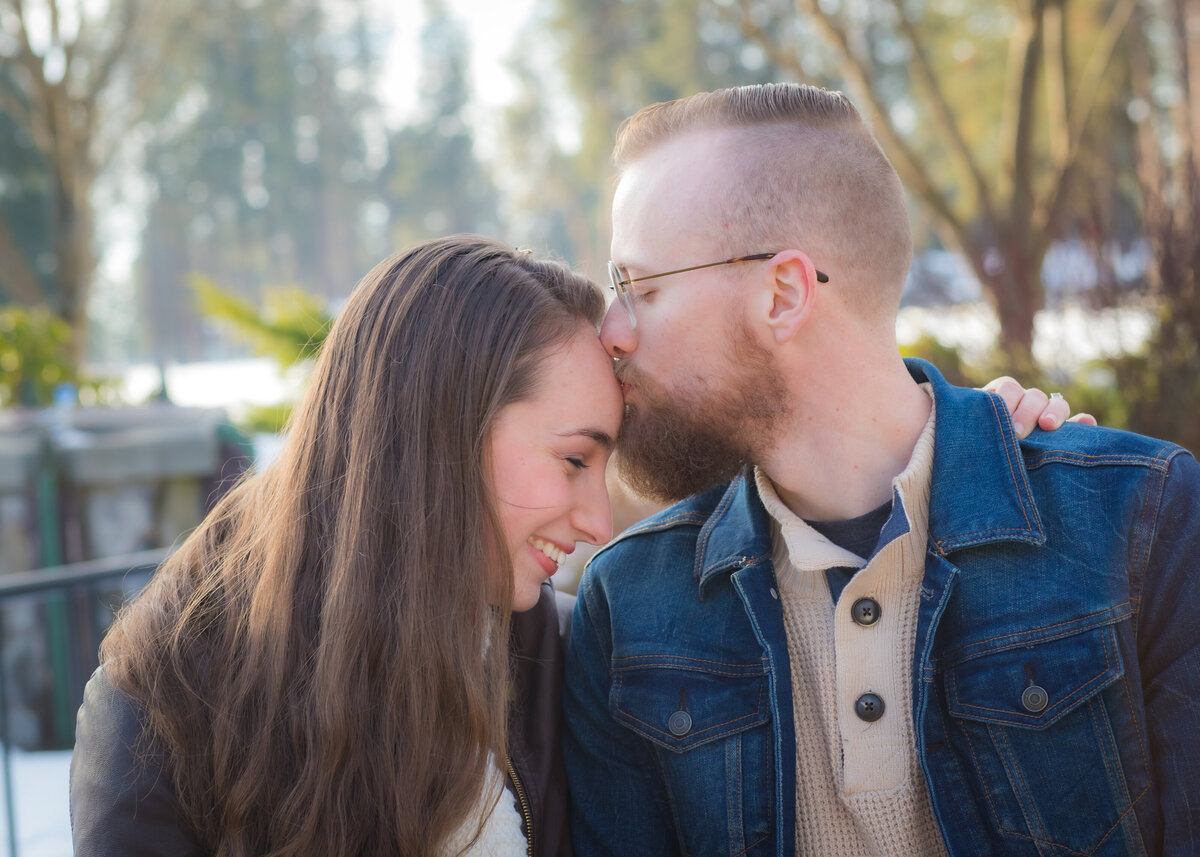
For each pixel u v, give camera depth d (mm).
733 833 1372
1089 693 1226
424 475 1366
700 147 1376
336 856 1296
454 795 1333
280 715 1332
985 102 13727
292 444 1439
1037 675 1249
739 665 1416
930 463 1360
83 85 13750
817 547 1349
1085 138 7316
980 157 15523
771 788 1370
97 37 13898
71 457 4344
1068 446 1346
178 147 53438
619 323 1417
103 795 1253
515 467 1390
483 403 1369
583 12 31531
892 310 1401
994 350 4984
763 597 1402
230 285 61031
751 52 27719
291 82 54094
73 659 4164
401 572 1351
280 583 1362
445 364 1371
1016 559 1285
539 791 1505
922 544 1348
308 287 60219
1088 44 10062
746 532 1448
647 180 1409
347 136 59281
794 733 1362
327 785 1294
